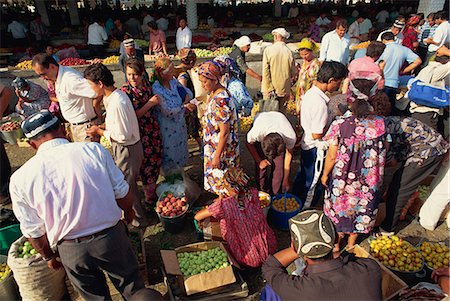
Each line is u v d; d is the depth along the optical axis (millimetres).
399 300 2877
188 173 5289
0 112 4375
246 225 3359
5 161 4512
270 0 21312
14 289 3141
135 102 3809
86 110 4086
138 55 7328
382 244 3434
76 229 2404
